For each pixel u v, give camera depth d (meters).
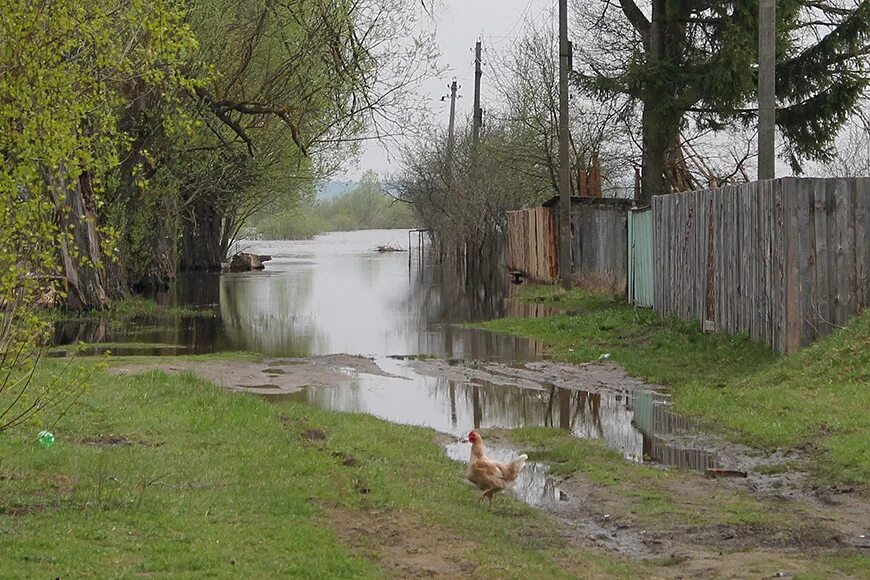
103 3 13.55
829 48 37.53
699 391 21.66
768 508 13.75
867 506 13.70
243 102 37.12
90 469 13.96
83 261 12.62
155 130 38.47
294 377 25.52
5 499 12.12
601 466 16.41
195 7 32.50
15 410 17.06
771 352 23.73
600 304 40.94
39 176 11.89
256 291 56.56
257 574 10.02
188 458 15.14
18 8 11.69
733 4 37.19
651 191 41.78
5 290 11.59
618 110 45.31
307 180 61.75
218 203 66.62
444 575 10.77
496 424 20.12
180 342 32.47
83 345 13.26
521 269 58.28
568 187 46.47
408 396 23.16
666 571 11.24
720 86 37.22
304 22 34.47
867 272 22.88
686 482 15.38
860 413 17.64
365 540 11.97
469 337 33.62
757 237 24.59
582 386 24.06
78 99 12.91
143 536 10.96
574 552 12.05
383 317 40.91
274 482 14.14
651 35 40.31
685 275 30.05
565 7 45.56
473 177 68.50
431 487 14.95
